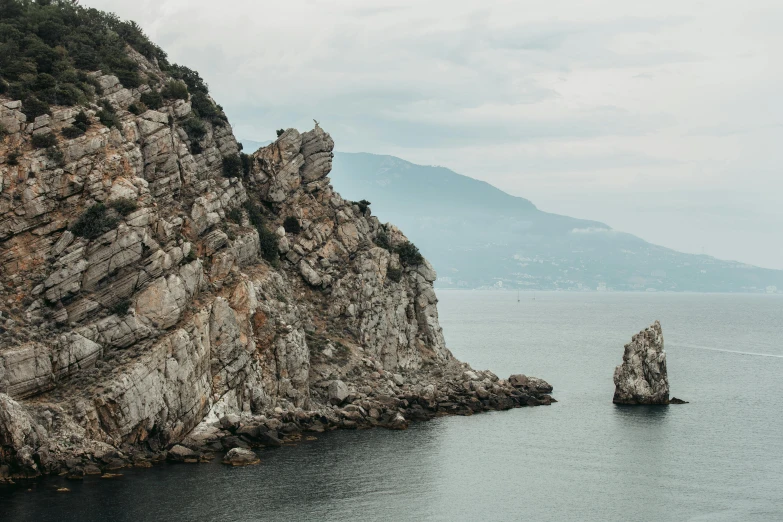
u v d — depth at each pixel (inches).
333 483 3816.4
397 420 4926.2
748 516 3622.0
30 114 4414.4
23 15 5349.4
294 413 4753.9
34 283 4089.6
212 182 5369.1
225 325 4512.8
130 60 5423.2
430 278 6496.1
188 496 3479.3
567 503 3740.2
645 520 3555.6
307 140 6368.1
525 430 5032.0
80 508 3243.1
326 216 6235.2
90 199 4325.8
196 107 5644.7
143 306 4210.1
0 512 3157.0
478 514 3565.5
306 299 5856.3
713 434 5064.0
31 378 3762.3
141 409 3932.1
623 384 5974.4
